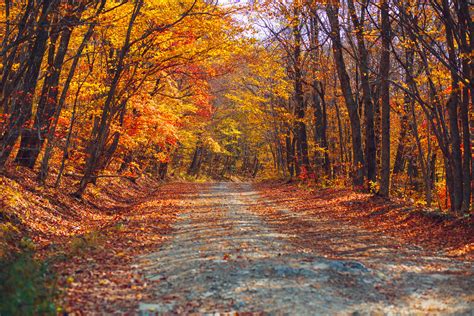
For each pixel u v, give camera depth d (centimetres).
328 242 1173
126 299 651
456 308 617
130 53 1762
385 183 1986
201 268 812
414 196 2872
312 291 666
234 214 1733
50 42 1566
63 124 1842
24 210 1238
